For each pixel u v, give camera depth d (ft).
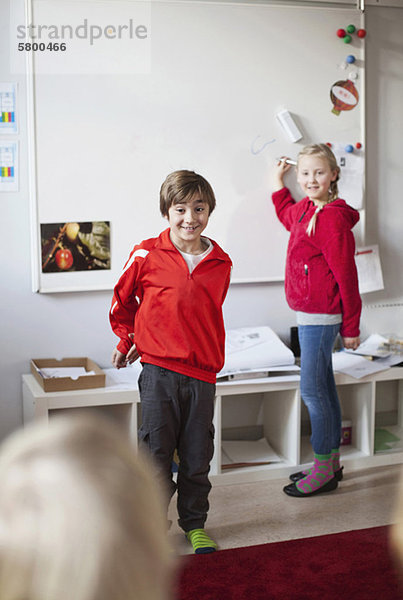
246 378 9.72
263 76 10.34
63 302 10.02
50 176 9.70
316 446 9.44
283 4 10.27
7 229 9.70
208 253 7.84
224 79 10.19
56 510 1.28
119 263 10.09
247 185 10.48
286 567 7.57
